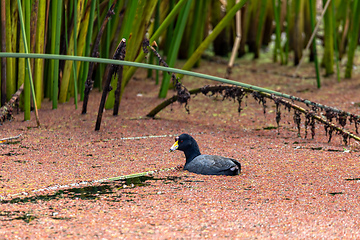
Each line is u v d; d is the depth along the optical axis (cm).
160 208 691
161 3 1376
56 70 1217
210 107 1362
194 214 668
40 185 785
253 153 973
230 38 2114
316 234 605
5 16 1113
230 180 816
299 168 880
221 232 610
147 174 848
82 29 1223
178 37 1306
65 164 892
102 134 1088
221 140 1065
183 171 867
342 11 1838
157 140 1058
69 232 608
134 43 1253
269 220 649
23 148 976
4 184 784
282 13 2016
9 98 1189
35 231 610
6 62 1158
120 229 618
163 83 1420
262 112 1317
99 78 1460
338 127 1013
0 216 659
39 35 1151
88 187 781
